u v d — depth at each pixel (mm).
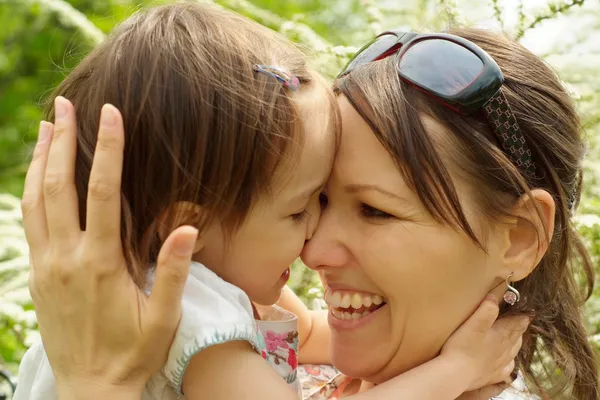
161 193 1229
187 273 1148
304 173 1310
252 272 1335
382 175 1339
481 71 1344
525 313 1533
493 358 1459
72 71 1390
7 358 2395
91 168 1206
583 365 1693
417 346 1441
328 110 1348
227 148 1223
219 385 1223
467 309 1430
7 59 5125
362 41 2717
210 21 1308
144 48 1248
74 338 1201
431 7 2400
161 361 1216
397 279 1368
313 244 1413
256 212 1285
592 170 2281
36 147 1270
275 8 4527
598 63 2371
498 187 1381
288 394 1225
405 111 1327
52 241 1200
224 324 1215
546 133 1451
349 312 1484
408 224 1349
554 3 2023
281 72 1287
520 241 1453
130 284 1190
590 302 2107
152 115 1210
